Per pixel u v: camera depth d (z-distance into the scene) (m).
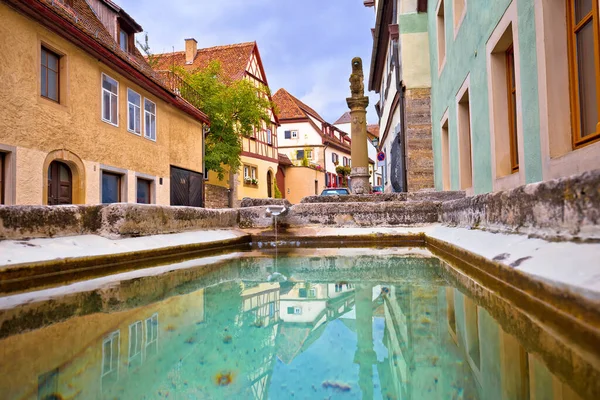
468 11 6.31
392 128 16.83
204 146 19.80
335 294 2.40
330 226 6.50
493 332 1.57
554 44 3.34
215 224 6.20
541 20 3.43
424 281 2.83
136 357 1.28
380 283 2.77
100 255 3.45
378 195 7.24
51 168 10.02
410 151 11.25
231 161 21.22
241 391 1.00
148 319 1.80
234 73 26.98
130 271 3.51
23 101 8.80
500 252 2.63
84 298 2.31
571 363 1.21
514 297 2.18
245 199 7.45
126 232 4.11
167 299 2.28
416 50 11.43
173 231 5.07
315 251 5.22
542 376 1.11
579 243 1.87
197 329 1.63
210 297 2.33
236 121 21.22
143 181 14.62
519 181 4.13
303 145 43.97
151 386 1.03
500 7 4.63
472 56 6.08
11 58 8.48
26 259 2.82
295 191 39.28
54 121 9.78
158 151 15.30
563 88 3.32
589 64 3.07
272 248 5.78
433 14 10.20
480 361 1.24
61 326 1.69
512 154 4.91
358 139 10.58
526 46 3.83
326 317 1.84
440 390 1.01
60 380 1.09
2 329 1.65
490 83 5.10
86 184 11.02
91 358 1.28
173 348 1.37
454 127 7.80
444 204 5.85
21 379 1.10
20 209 3.18
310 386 1.04
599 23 2.83
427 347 1.39
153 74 16.00
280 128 44.50
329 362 1.25
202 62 28.44
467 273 3.20
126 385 1.04
